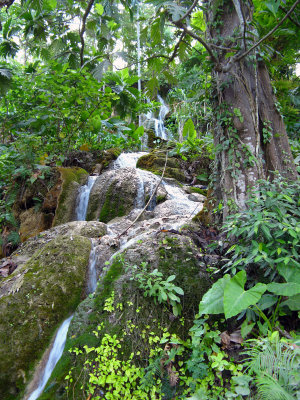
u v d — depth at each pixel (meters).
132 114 5.61
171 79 2.52
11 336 2.05
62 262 2.62
